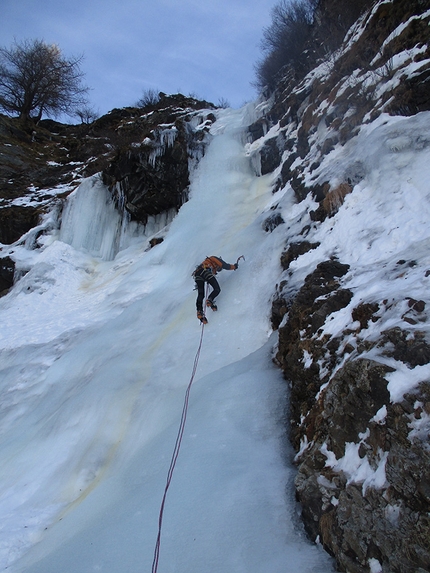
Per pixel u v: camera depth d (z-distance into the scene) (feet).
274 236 22.89
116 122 70.90
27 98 74.49
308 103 33.45
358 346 9.63
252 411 12.80
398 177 16.55
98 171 49.57
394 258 13.47
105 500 12.12
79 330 27.12
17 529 12.58
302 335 13.48
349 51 29.63
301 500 8.92
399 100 19.66
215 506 9.55
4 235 44.39
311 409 10.84
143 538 9.40
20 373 24.70
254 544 8.46
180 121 41.57
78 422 17.11
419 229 14.03
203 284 21.03
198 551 8.59
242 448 11.40
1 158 56.54
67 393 20.26
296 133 34.17
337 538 7.63
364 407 8.32
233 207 33.81
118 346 22.17
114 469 14.10
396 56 22.54
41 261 39.11
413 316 8.93
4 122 65.16
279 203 26.71
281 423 12.28
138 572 8.61
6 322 32.86
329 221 18.83
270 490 9.72
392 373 7.93
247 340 18.42
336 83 29.19
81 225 42.11
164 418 15.01
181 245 31.83
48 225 43.75
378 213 16.24
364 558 7.07
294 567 7.73
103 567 9.08
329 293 13.96
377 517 7.07
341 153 22.22
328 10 38.55
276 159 36.11
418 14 23.34
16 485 14.96
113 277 35.88
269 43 49.29
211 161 39.58
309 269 17.10
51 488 14.34
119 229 42.29
